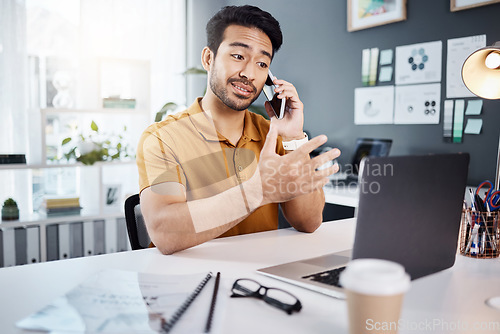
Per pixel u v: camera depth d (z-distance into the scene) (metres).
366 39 2.93
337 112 3.15
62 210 2.91
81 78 3.49
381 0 2.79
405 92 2.71
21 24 3.18
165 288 0.72
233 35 1.32
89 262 0.92
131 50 3.77
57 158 3.05
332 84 3.17
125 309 0.63
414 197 0.72
